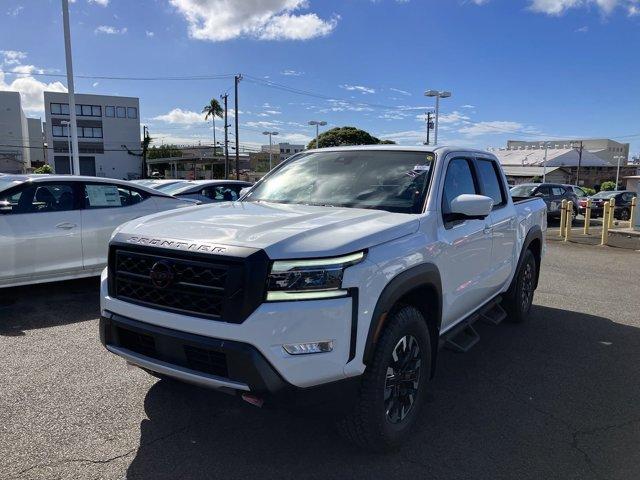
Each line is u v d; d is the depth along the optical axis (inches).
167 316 109.8
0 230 233.9
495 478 115.2
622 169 3666.3
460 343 163.6
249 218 126.2
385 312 113.1
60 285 283.3
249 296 101.0
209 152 4441.4
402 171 155.6
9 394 150.8
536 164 3425.2
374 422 115.3
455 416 144.3
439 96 1154.7
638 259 440.1
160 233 116.9
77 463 116.7
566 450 127.4
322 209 142.6
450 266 145.9
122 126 3230.8
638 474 117.8
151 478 111.9
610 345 207.3
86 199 265.1
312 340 102.3
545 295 296.2
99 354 183.0
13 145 3412.9
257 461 119.2
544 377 173.6
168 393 152.9
